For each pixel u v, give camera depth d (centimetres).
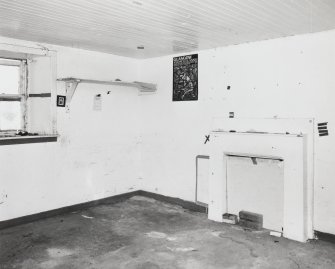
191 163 466
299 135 341
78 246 333
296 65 357
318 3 247
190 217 428
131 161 530
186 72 463
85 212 450
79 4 254
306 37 348
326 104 339
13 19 301
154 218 424
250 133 378
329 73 335
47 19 299
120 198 515
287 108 366
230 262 298
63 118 438
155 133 513
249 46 394
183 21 300
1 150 379
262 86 385
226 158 407
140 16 285
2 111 415
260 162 380
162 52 464
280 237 356
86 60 457
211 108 436
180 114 475
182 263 296
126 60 511
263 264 295
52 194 431
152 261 300
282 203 365
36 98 436
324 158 342
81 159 462
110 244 338
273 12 271
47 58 423
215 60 428
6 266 288
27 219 404
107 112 491
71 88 432
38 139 411
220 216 408
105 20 300
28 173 405
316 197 349
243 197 396
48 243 340
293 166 346
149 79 516
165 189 504
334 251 321
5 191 384
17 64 426
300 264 295
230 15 280
